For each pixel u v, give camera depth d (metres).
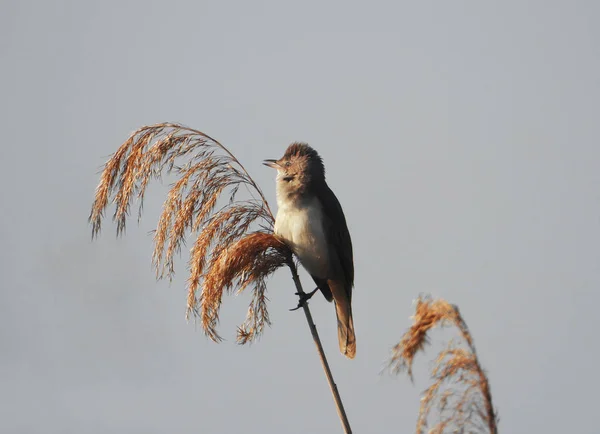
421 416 6.39
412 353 6.53
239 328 10.18
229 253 9.90
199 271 9.98
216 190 10.25
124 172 10.12
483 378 6.31
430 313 6.54
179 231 10.06
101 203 10.13
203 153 10.38
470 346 6.39
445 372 6.40
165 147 10.18
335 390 9.54
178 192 10.14
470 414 6.29
